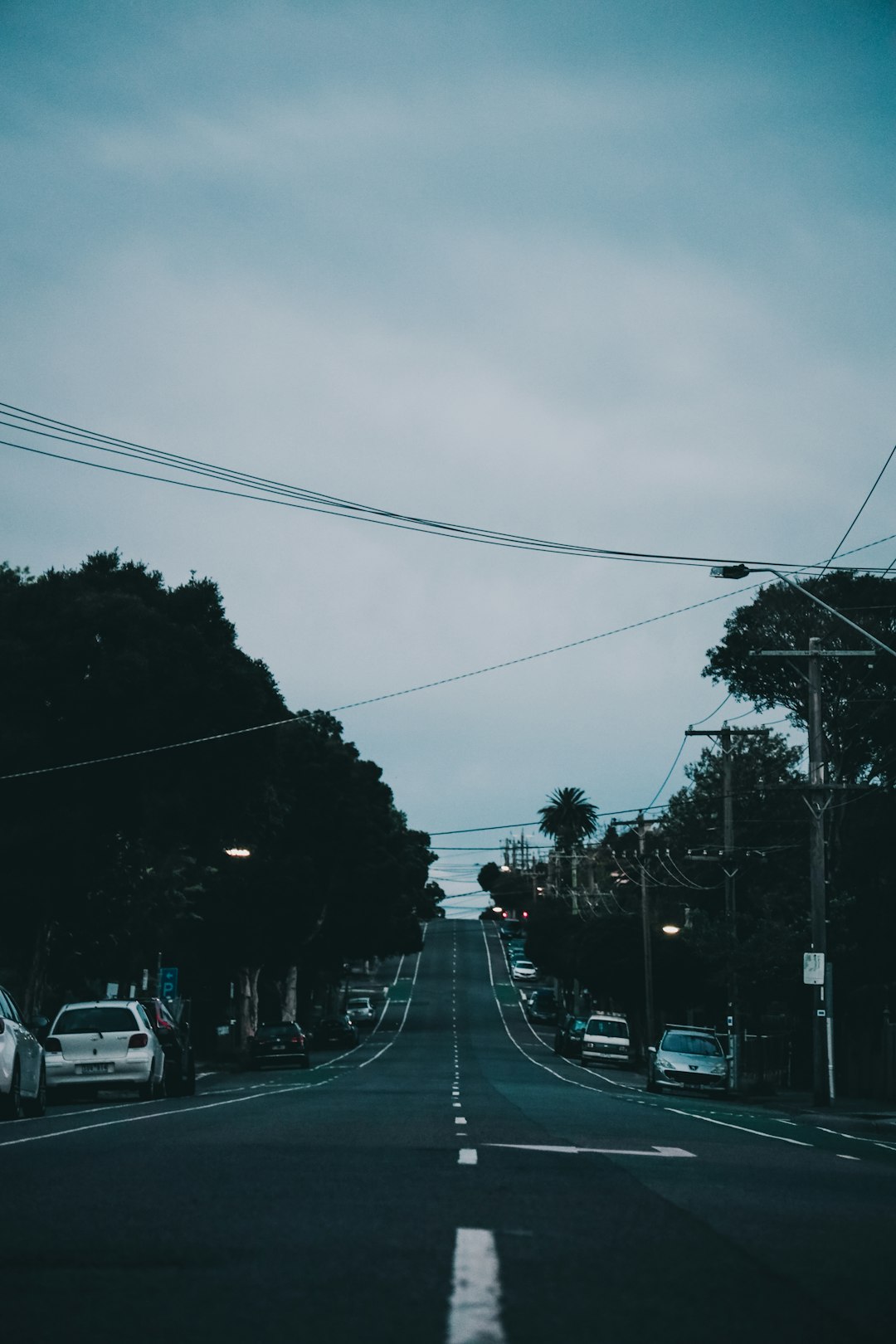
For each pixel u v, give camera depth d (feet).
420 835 346.54
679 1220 29.66
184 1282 21.48
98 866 138.41
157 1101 83.76
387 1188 33.60
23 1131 51.88
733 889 162.81
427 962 516.73
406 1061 218.38
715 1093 146.10
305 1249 24.40
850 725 176.76
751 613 183.52
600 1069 206.80
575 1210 30.58
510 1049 275.59
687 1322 19.57
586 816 486.38
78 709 130.41
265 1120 61.00
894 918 170.71
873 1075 146.61
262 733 140.56
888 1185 41.91
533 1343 17.85
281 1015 274.57
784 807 210.18
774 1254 25.76
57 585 137.18
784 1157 51.47
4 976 151.43
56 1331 18.22
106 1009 86.84
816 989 118.83
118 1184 33.47
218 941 221.25
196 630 137.59
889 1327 19.70
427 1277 22.06
